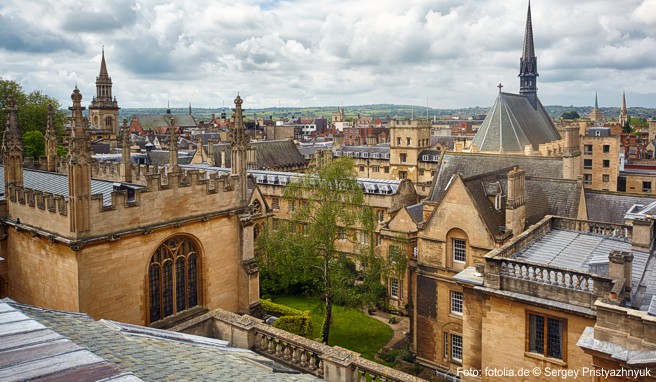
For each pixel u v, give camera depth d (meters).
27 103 138.25
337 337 63.12
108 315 38.97
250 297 49.25
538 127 120.50
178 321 43.94
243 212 49.22
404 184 82.81
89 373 12.26
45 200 38.72
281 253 59.94
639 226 37.50
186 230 44.00
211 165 114.69
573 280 33.06
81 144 36.16
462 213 51.84
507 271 34.59
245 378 19.14
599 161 145.88
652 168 158.62
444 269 53.50
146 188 40.91
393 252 59.69
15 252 42.56
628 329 25.06
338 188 58.97
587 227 43.56
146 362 18.05
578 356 31.45
